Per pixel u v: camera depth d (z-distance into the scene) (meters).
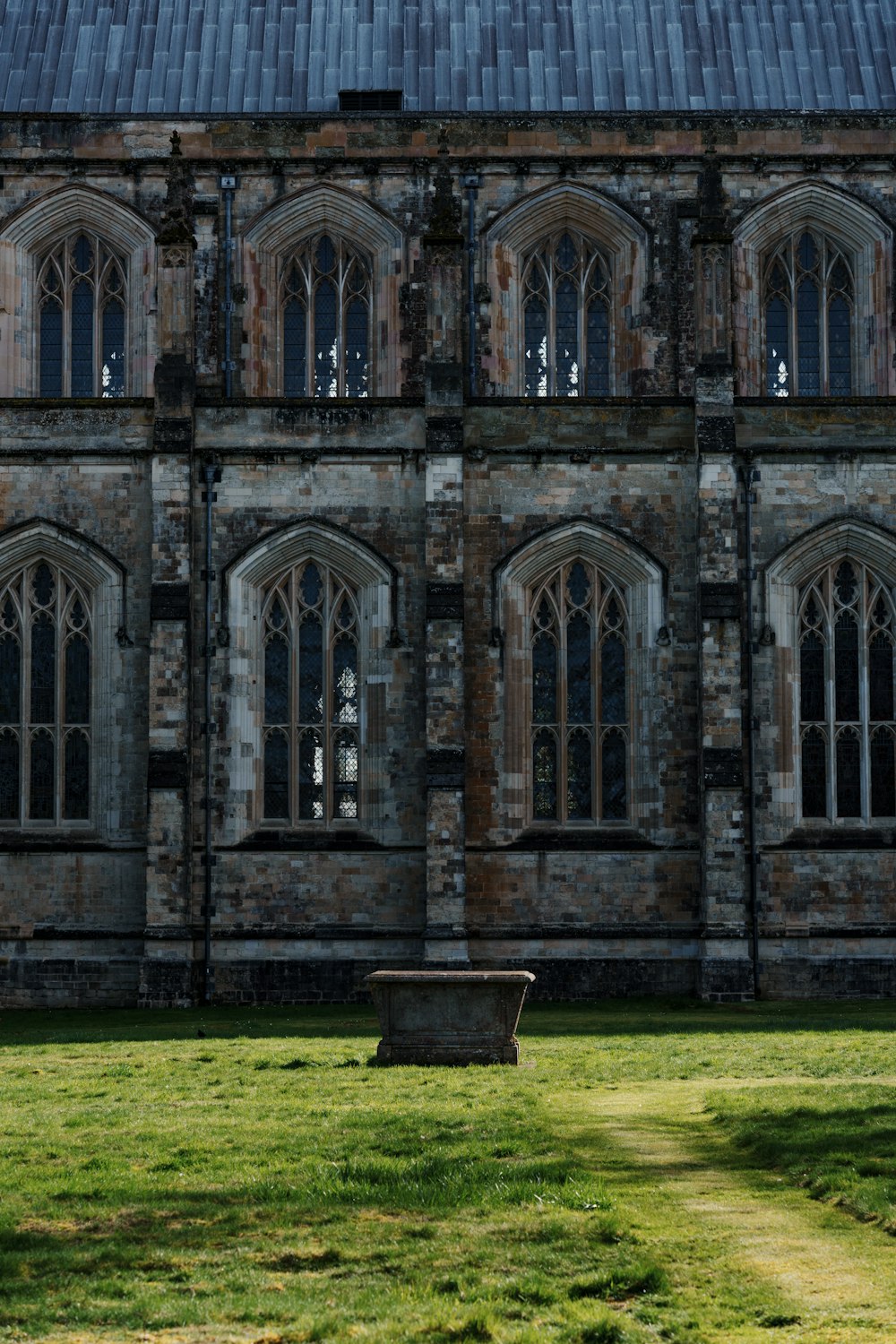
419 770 55.84
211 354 62.19
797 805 55.75
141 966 53.94
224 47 68.00
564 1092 31.94
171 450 55.72
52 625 56.94
